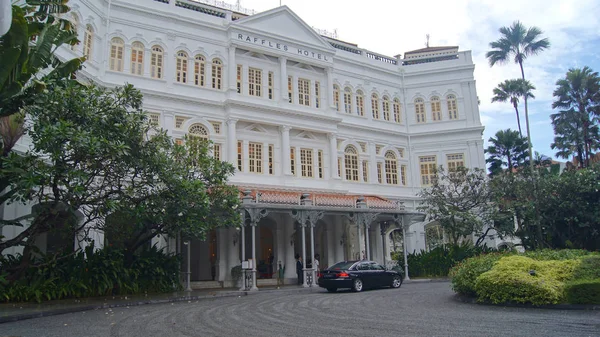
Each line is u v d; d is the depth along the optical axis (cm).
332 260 2962
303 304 1462
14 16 1146
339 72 3344
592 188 2486
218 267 2520
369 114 3434
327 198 2409
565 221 2605
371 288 2069
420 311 1223
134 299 1596
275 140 2891
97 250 1834
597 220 2420
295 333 930
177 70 2680
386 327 978
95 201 1543
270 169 2850
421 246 3400
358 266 1986
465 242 3169
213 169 1900
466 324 994
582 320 1008
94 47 2391
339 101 3309
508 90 3500
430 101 3634
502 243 3416
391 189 3409
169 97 2564
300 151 2995
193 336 912
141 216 1628
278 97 2962
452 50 3741
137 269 1869
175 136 2553
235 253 2553
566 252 1666
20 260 1620
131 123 1548
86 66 2302
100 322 1108
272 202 2219
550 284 1220
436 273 2720
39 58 1312
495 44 3153
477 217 2852
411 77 3691
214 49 2802
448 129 3519
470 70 3616
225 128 2719
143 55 2588
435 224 3550
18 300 1482
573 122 3675
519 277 1258
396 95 3638
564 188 2566
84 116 1435
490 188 2862
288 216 2788
